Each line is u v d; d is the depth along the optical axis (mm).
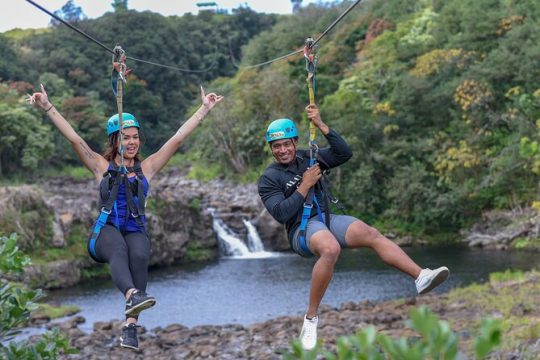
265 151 44781
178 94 71812
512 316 14648
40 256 24594
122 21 70438
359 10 62156
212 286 23703
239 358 13414
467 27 36438
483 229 32719
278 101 45688
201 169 50156
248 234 34750
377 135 36656
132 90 66062
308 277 25047
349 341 1725
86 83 64562
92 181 49062
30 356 4039
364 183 35125
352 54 50031
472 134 33656
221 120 46562
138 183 5414
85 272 26000
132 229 5355
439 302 17359
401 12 52406
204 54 80938
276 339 14719
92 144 57250
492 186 32875
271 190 5504
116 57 5426
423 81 35625
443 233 34281
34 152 44594
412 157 34938
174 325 16688
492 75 33250
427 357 1664
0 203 24156
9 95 46688
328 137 5562
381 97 39750
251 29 89500
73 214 26828
